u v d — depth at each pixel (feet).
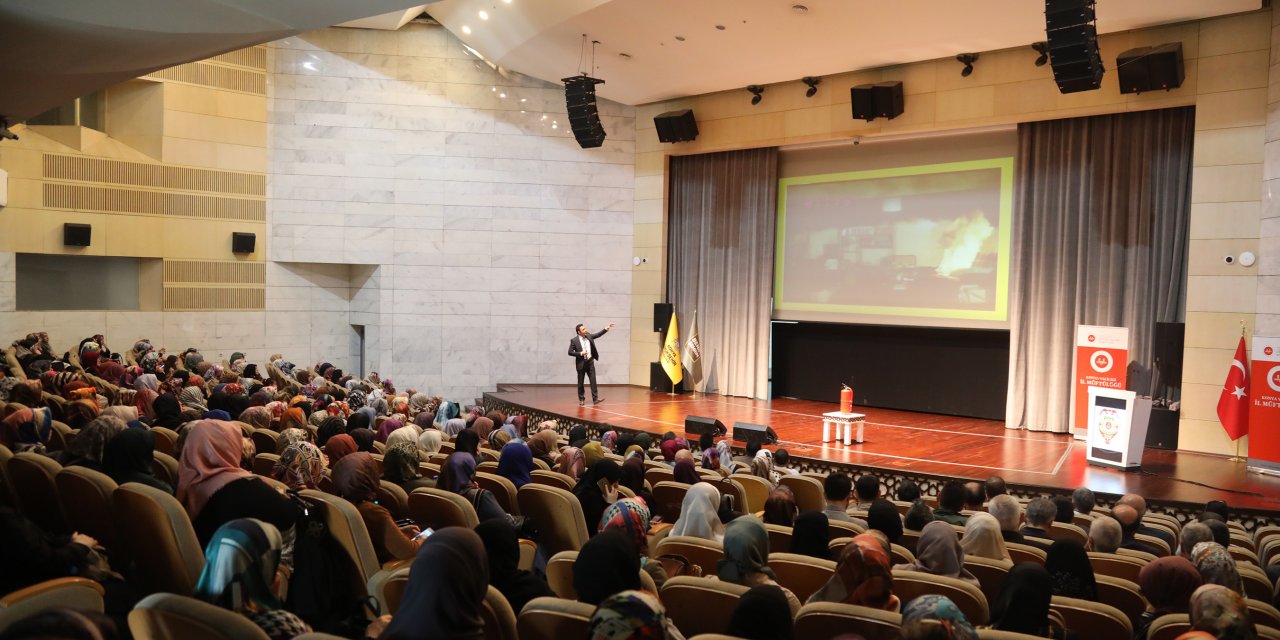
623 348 62.69
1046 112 44.93
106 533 13.08
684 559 13.78
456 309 61.16
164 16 20.54
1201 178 40.09
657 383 59.57
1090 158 45.09
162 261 55.16
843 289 54.75
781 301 57.47
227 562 8.55
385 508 15.10
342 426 23.21
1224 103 39.47
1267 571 16.79
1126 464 35.42
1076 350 42.06
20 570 10.25
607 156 62.13
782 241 57.36
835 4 40.60
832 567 13.04
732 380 58.34
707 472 24.54
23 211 50.39
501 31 52.37
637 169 62.03
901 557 14.96
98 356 40.32
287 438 18.70
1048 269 46.42
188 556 11.10
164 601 7.61
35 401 24.06
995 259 48.93
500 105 61.31
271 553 8.80
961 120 47.67
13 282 49.85
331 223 59.57
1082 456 38.60
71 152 51.83
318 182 59.36
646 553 14.62
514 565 11.30
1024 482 33.12
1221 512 24.90
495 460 23.77
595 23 46.14
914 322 51.96
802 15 42.29
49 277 52.34
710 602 10.80
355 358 62.85
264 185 58.49
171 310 55.52
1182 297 42.32
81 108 53.67
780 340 58.80
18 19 20.31
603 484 17.65
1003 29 42.22
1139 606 13.61
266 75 58.49
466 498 15.64
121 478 13.87
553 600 9.52
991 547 15.14
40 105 29.48
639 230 62.03
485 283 61.46
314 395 35.32
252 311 58.39
